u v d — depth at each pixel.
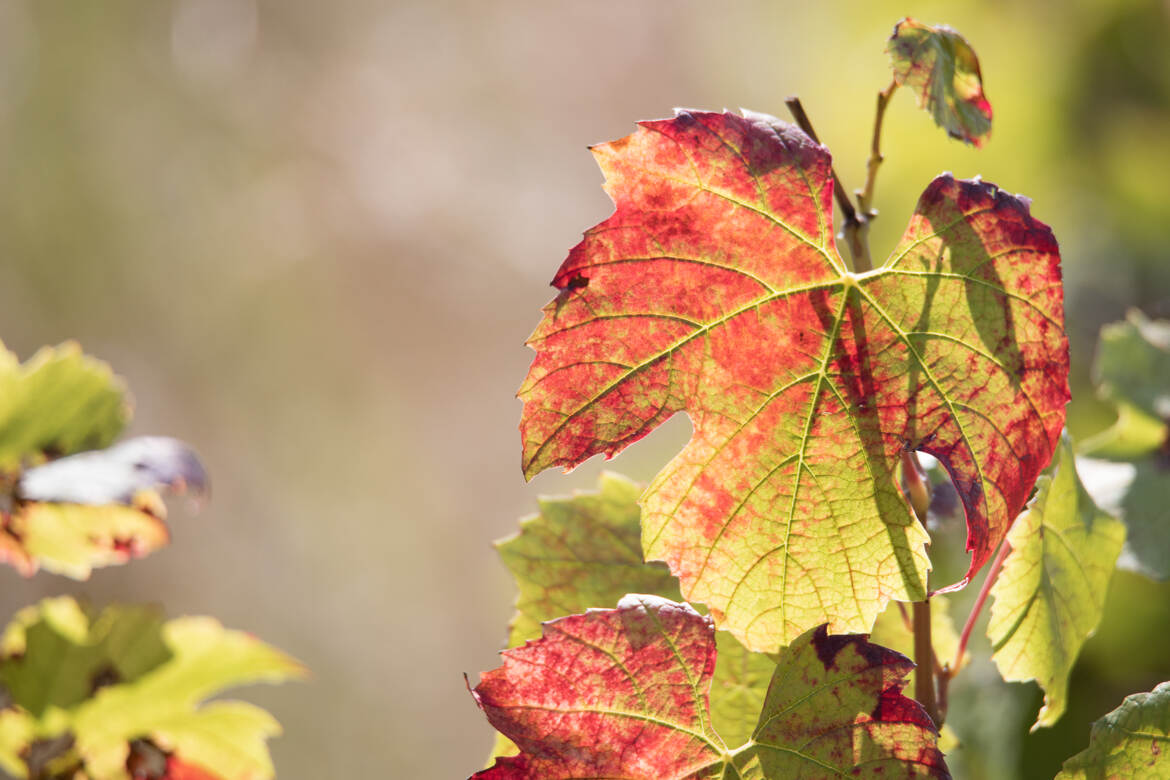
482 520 14.08
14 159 11.02
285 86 13.95
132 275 11.86
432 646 12.80
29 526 1.09
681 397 0.98
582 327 0.98
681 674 0.97
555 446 0.97
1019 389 0.97
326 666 11.88
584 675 0.97
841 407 0.98
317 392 13.45
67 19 11.38
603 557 1.05
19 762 1.11
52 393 1.11
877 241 2.27
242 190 13.12
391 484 13.62
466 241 14.80
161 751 1.12
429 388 14.48
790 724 0.97
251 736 1.12
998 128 2.22
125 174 11.87
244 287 12.98
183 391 12.33
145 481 1.06
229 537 12.18
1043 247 0.97
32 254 11.15
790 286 0.98
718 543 0.98
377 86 14.80
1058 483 1.01
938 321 0.98
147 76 12.16
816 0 2.86
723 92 11.84
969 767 1.12
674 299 0.98
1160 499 1.07
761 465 0.98
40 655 1.11
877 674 0.97
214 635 1.12
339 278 13.98
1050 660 1.00
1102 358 1.12
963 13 2.39
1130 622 1.15
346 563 12.77
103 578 10.20
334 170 14.22
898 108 2.36
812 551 0.98
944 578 1.13
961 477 0.97
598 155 0.97
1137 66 2.18
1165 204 2.08
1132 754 0.98
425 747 11.98
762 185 0.97
